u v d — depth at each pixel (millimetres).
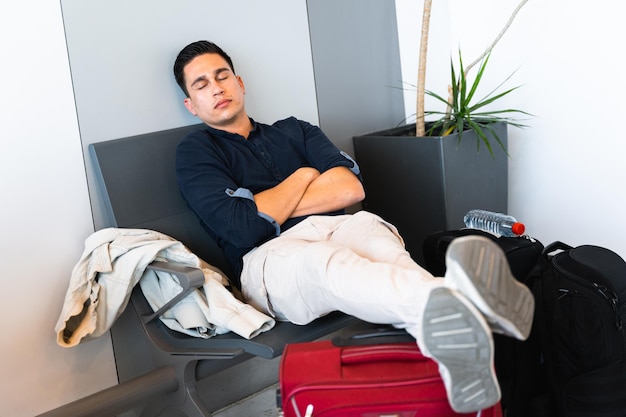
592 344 1850
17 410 2078
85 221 2207
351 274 1658
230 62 2445
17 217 2064
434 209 2641
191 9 2441
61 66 2146
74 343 2018
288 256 1926
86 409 1886
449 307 1330
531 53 2863
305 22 2791
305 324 1920
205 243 2324
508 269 1359
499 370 1958
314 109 2854
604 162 2752
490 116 3047
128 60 2295
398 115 3160
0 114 2023
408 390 1443
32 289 2100
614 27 2611
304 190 2221
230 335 1955
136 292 2121
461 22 3027
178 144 2256
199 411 1968
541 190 2971
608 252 2006
